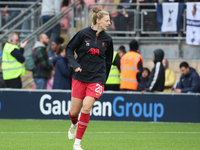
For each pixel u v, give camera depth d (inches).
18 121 1200.8
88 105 648.4
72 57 660.1
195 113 1217.4
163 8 1421.0
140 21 1483.8
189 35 1391.5
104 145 758.5
